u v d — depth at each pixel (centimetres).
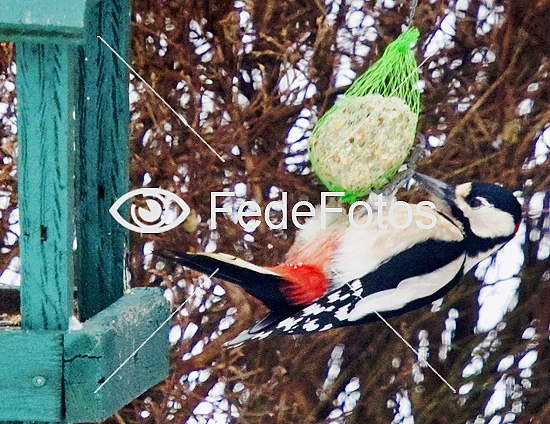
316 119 511
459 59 520
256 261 518
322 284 358
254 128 513
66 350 294
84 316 390
